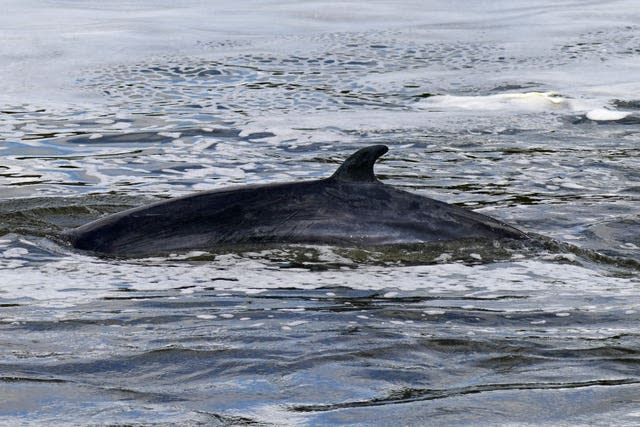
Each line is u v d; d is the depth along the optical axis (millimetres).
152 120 49156
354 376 17234
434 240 26750
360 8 91875
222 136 45688
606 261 26500
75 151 42719
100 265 25375
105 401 16094
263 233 26672
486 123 48438
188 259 25781
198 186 36500
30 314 21125
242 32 76562
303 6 93750
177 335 19594
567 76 61031
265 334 19609
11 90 56562
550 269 25281
